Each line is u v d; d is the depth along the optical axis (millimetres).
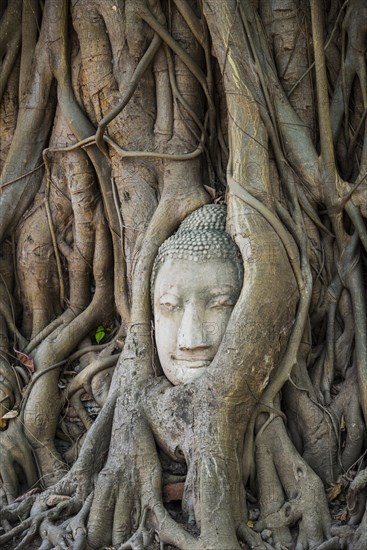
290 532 6727
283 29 7547
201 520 6477
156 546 6633
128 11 7676
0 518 6988
